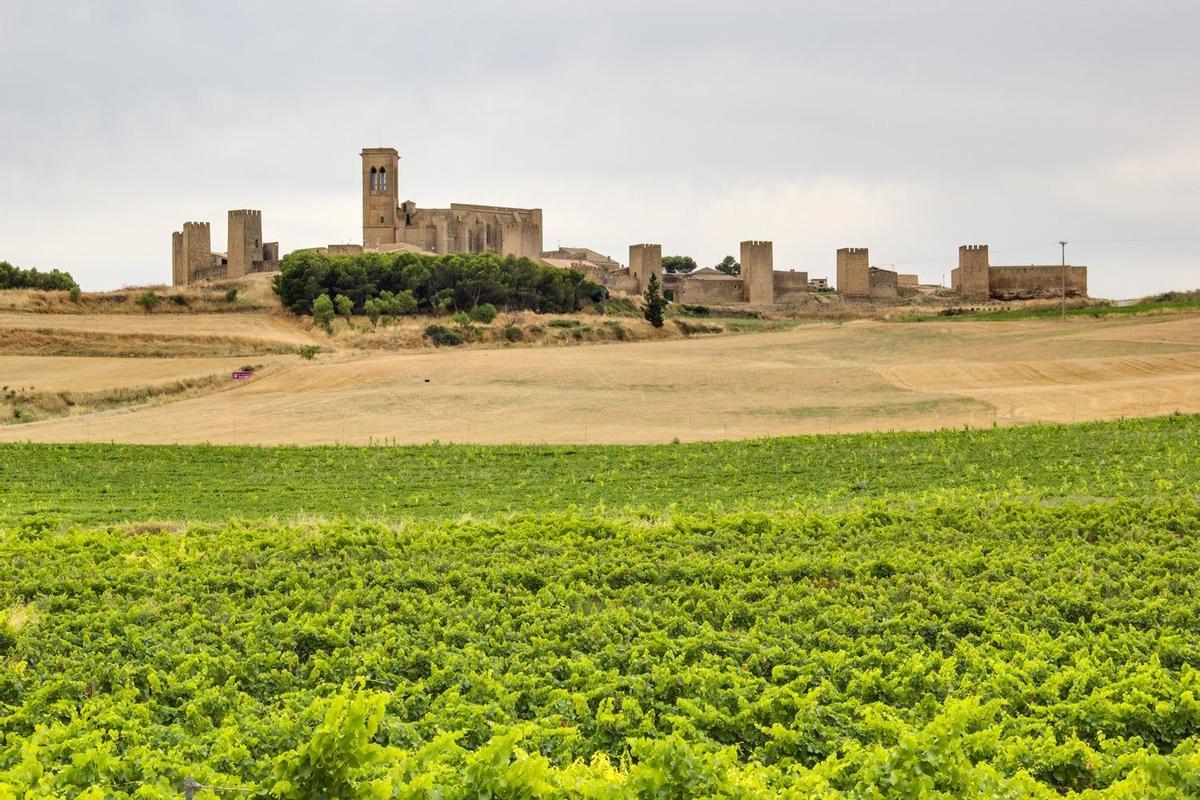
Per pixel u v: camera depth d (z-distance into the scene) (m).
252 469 79.44
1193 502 52.84
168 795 21.02
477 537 48.31
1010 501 54.22
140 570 42.62
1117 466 70.75
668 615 36.69
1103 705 27.16
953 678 30.34
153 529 55.22
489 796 20.09
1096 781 24.31
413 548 46.03
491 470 78.19
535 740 25.34
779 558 44.00
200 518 61.44
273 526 52.78
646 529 50.41
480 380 126.44
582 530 49.53
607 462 80.44
